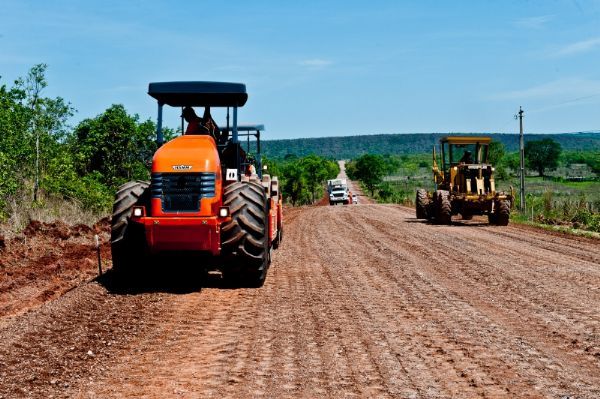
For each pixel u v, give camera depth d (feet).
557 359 19.98
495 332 23.45
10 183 54.29
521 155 101.35
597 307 27.99
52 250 45.73
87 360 19.77
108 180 80.43
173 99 36.04
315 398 16.35
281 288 32.58
